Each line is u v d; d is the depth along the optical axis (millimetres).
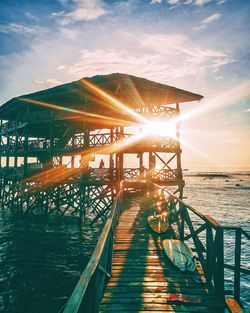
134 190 26688
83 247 21750
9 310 13109
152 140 25094
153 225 12227
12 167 37031
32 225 28172
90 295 3779
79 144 27781
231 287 16062
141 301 6105
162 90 24906
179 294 6410
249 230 29797
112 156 28281
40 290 15016
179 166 26156
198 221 34031
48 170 31125
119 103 26781
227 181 128875
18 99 30312
